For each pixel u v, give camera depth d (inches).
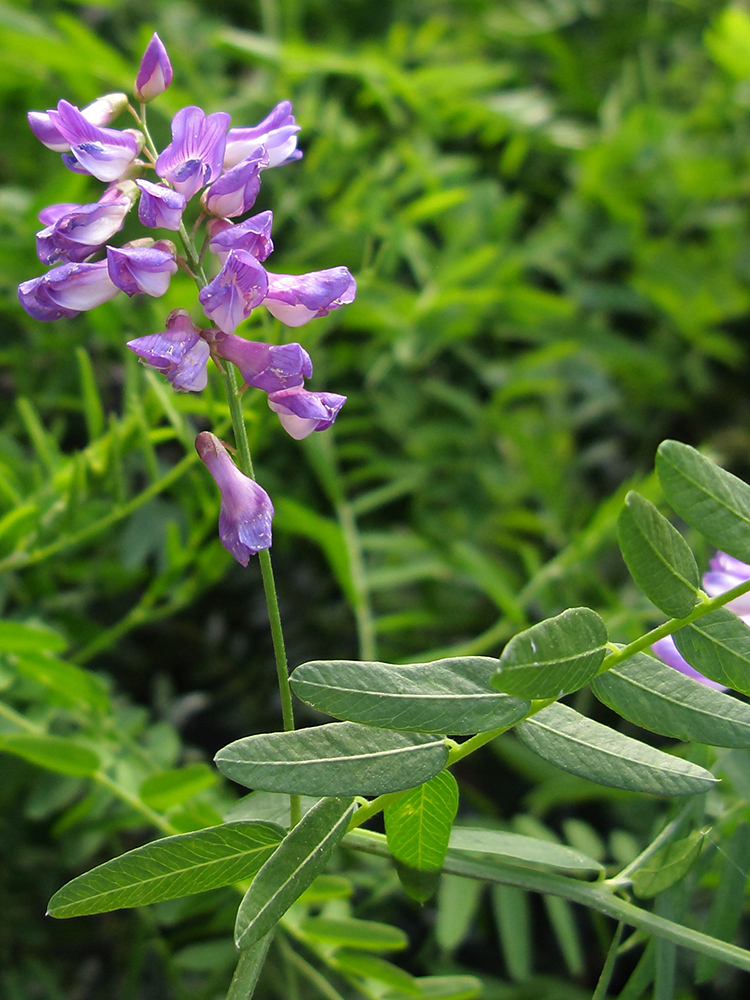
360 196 17.4
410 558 16.2
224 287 8.7
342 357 17.6
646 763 8.8
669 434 21.3
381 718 8.5
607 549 16.0
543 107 19.6
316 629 17.0
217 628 16.9
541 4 23.1
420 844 9.2
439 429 17.5
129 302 14.1
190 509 12.8
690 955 14.4
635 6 23.0
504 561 17.8
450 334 17.5
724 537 8.4
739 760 10.5
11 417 16.0
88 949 14.4
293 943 13.0
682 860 9.5
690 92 23.0
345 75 20.0
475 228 17.7
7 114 18.2
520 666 8.3
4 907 13.6
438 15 22.7
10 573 13.6
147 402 11.7
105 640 13.1
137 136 9.4
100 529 12.1
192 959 12.4
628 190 20.5
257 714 16.6
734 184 20.6
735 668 8.8
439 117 19.1
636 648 8.8
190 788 10.8
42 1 19.7
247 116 17.8
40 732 11.4
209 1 21.6
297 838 8.7
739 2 23.6
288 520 13.5
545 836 12.4
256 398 11.6
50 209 9.3
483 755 16.6
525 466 17.0
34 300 9.0
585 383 19.6
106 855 13.8
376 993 10.9
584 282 20.8
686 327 19.7
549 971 15.3
